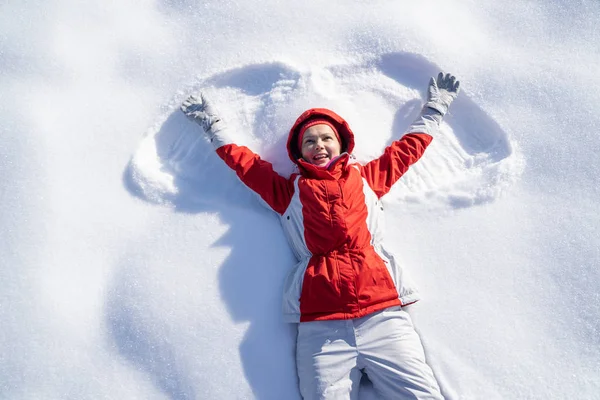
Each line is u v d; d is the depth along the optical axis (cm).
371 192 190
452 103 219
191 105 204
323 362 165
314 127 192
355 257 174
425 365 168
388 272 177
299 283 177
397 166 195
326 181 183
